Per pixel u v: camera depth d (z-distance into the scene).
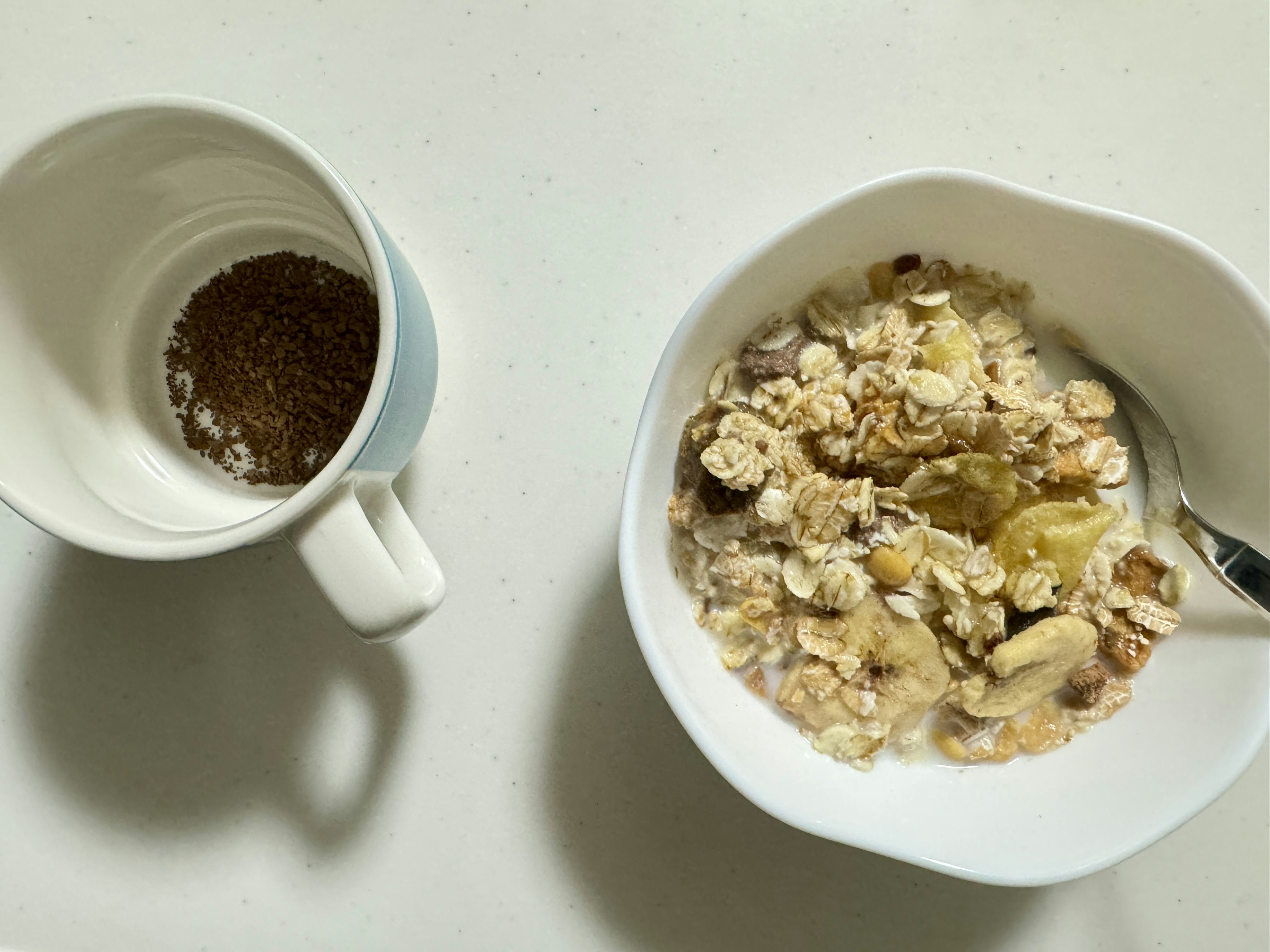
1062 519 0.20
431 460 0.24
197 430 0.23
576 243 0.23
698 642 0.21
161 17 0.24
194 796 0.24
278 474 0.23
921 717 0.21
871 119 0.23
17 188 0.18
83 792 0.24
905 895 0.23
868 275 0.21
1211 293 0.19
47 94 0.24
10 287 0.19
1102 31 0.23
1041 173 0.23
